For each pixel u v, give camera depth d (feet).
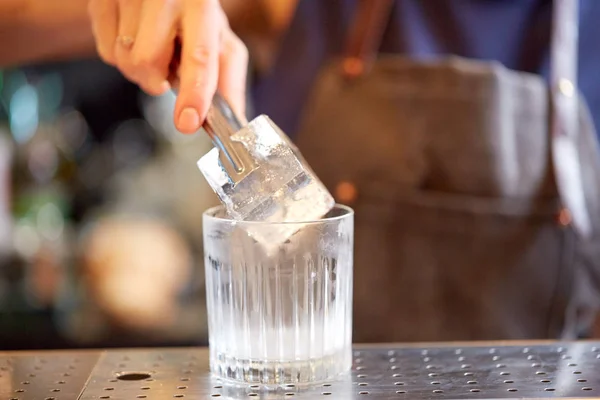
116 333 5.43
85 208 5.92
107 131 6.04
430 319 3.75
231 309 2.30
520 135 3.67
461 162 3.66
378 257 3.75
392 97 3.69
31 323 5.41
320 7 3.85
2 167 5.40
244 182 2.24
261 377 2.30
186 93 2.33
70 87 5.88
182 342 5.45
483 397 2.22
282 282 2.27
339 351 2.34
